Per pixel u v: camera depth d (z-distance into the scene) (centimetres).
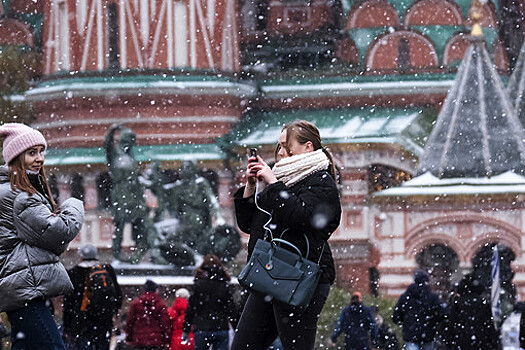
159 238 7069
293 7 10738
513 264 8519
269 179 1184
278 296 1162
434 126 9275
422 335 2802
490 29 10700
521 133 9112
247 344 1219
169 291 6806
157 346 3041
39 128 9700
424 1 10488
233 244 7069
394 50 10431
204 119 9644
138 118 9544
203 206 7069
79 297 2580
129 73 9631
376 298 6494
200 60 9800
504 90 9406
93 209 9206
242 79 10319
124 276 6950
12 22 10462
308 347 1203
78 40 9788
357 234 9150
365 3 10538
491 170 8831
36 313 1320
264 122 9975
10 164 1347
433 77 10238
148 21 9781
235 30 10181
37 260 1315
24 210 1304
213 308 2520
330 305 5453
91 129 9575
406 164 9400
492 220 8550
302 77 10281
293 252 1188
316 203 1174
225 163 9531
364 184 9312
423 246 8612
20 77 9800
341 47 10575
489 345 2708
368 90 10156
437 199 8588
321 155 1217
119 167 7112
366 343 3341
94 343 2612
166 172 9550
